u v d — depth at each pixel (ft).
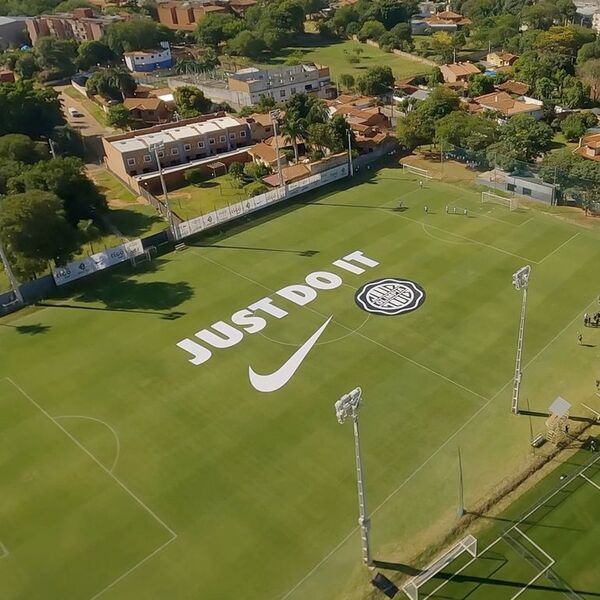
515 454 159.84
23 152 352.08
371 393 184.34
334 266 253.85
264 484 156.97
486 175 321.32
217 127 408.67
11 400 191.83
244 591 132.05
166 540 144.36
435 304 223.71
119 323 227.61
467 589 127.13
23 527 149.59
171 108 488.02
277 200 315.78
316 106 366.43
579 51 522.06
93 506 154.20
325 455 164.04
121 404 187.32
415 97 494.18
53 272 250.78
